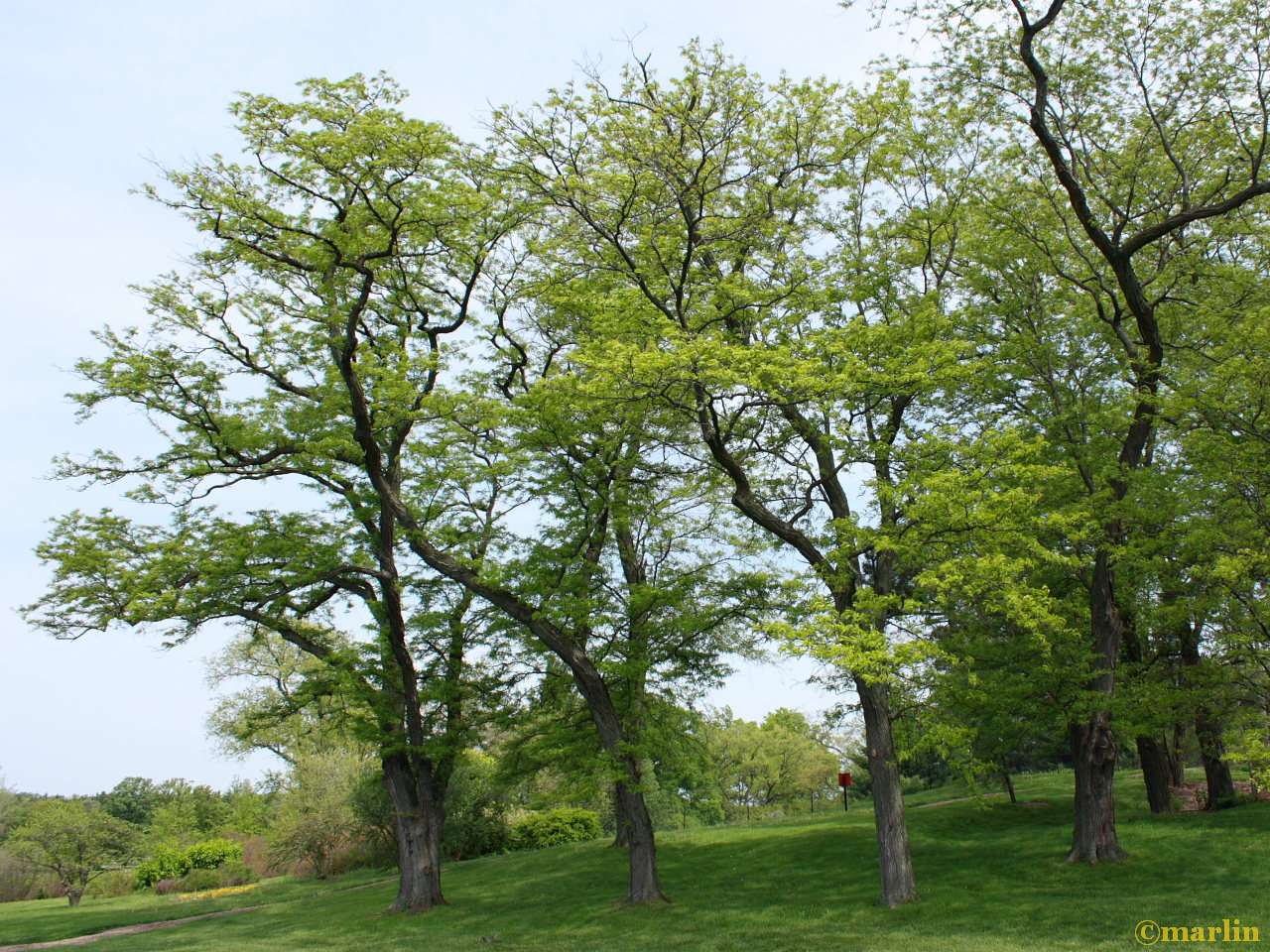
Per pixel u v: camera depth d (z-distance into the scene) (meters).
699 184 16.91
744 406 16.25
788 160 17.48
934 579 13.50
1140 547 15.95
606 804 37.44
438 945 17.16
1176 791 26.95
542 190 17.39
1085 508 16.42
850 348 15.85
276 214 17.03
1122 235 19.80
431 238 18.09
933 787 42.81
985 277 20.23
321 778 38.38
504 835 33.50
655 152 16.36
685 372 14.54
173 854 42.91
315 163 16.12
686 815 39.97
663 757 19.48
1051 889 16.25
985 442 14.98
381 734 21.19
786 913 16.72
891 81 17.34
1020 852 19.59
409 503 21.94
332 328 19.08
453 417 19.81
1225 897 14.38
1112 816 17.89
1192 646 19.97
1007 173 19.38
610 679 20.62
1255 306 17.30
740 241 17.75
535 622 19.14
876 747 16.91
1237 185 17.67
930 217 18.08
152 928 25.62
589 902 19.88
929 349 15.01
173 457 20.42
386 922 20.45
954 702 17.05
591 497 19.73
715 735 46.28
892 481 16.48
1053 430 19.25
